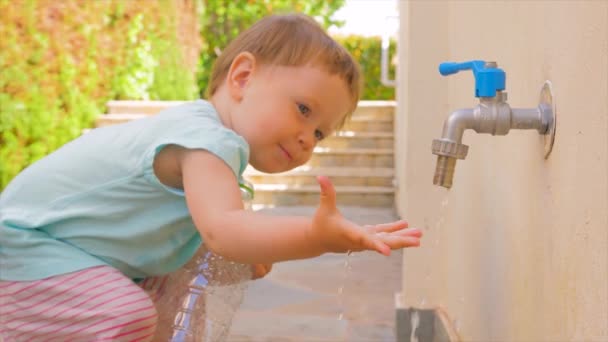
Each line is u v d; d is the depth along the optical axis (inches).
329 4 416.2
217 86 58.0
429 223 108.0
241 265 65.6
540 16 55.8
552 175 51.8
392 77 404.5
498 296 69.7
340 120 57.7
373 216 231.3
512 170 65.1
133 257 56.0
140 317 52.6
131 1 270.5
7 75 187.5
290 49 53.6
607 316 39.7
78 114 229.9
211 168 49.4
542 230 54.2
